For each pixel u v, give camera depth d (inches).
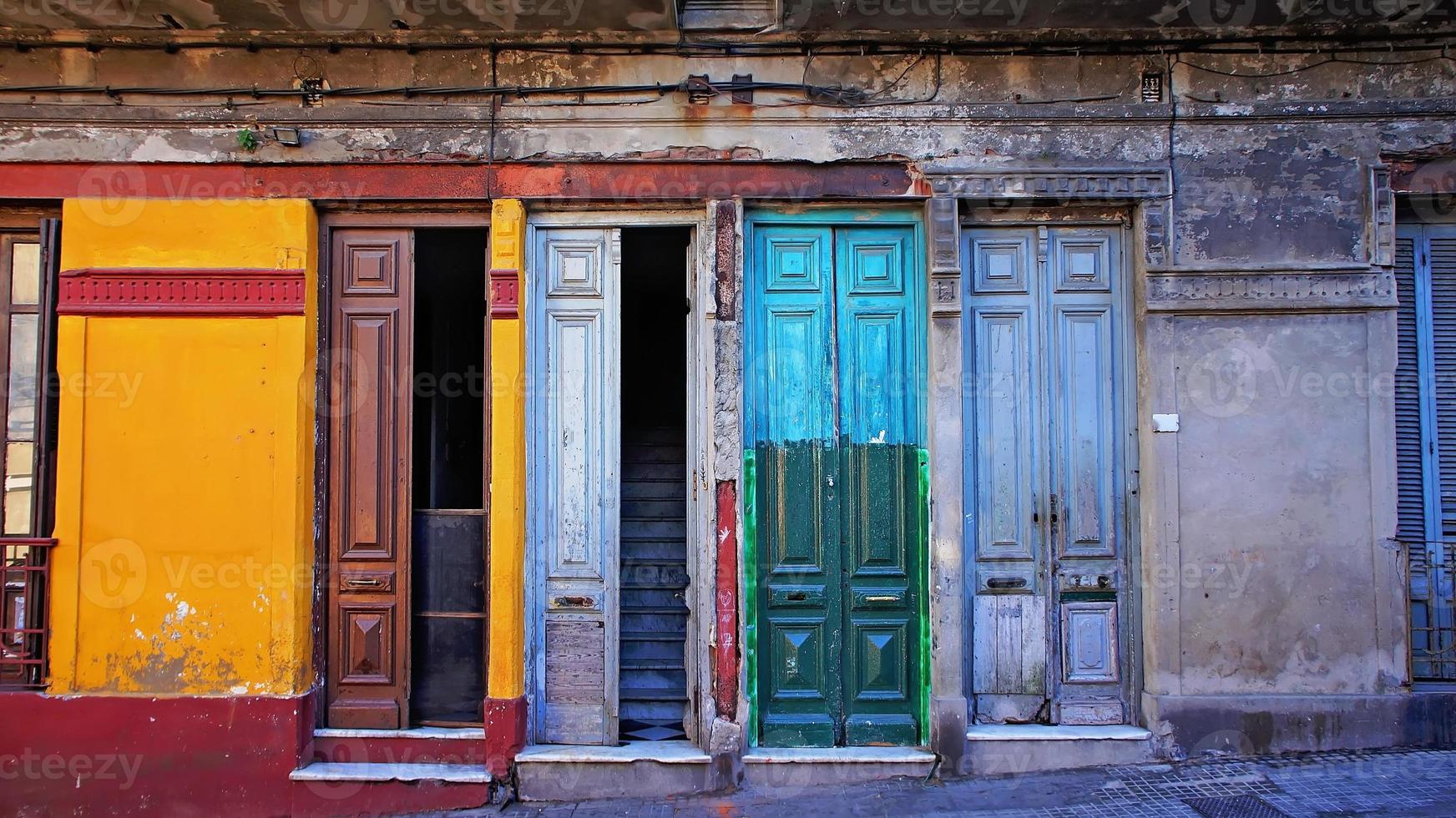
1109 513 181.9
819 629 180.7
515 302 175.2
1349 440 175.0
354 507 181.0
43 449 174.4
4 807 168.1
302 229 175.0
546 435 180.9
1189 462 175.3
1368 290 175.3
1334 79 177.0
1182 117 176.4
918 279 182.2
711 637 174.7
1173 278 176.1
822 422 181.9
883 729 178.9
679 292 291.0
